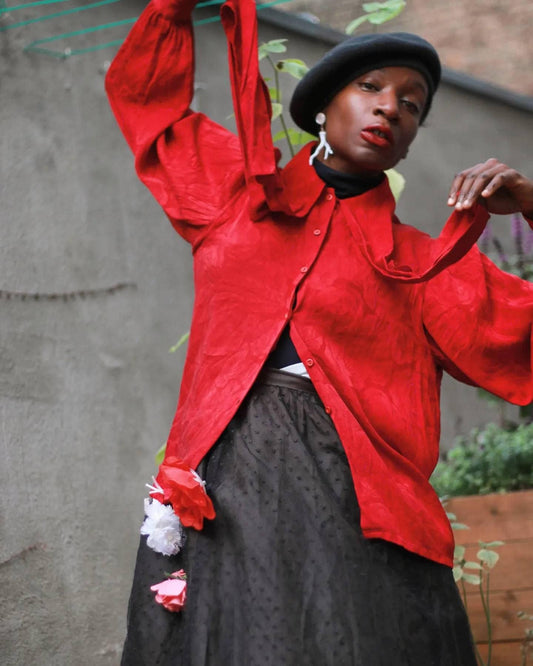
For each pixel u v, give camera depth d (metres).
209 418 2.05
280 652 1.83
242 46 2.07
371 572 1.91
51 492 3.22
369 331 2.10
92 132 3.68
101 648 3.20
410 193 5.28
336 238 2.14
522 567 3.09
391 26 6.36
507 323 2.19
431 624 1.93
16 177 3.39
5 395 3.18
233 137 2.36
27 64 3.51
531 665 3.00
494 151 5.73
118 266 3.64
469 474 3.78
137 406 3.57
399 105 2.19
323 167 2.22
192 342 2.20
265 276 2.11
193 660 1.87
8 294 3.26
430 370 2.18
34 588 3.08
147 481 3.52
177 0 2.32
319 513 1.93
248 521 1.93
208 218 2.20
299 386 2.06
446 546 2.02
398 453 2.04
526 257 4.31
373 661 1.83
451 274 2.22
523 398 2.19
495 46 6.49
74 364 3.40
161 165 2.32
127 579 3.35
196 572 1.94
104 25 3.78
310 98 2.27
